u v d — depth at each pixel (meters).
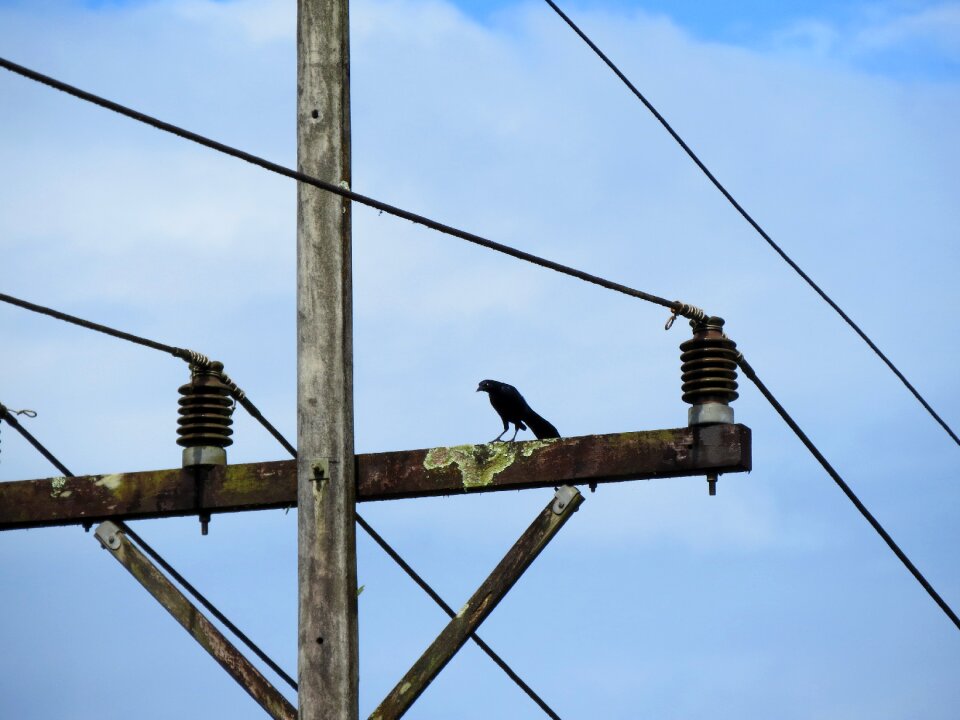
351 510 11.86
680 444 11.45
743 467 11.34
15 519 12.70
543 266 11.27
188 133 9.95
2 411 13.13
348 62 12.58
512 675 14.25
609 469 11.58
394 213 10.74
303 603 11.62
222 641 11.91
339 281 12.10
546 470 11.72
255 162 10.27
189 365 12.77
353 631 11.62
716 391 11.51
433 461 11.94
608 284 11.47
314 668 11.48
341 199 12.23
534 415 12.39
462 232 10.95
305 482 11.84
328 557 11.67
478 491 11.91
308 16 12.56
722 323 11.77
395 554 13.57
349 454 11.95
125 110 9.73
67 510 12.65
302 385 11.99
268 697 11.66
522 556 11.59
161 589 12.14
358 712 11.54
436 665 11.50
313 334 12.05
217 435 12.53
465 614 11.58
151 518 12.59
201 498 12.35
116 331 12.21
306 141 12.37
